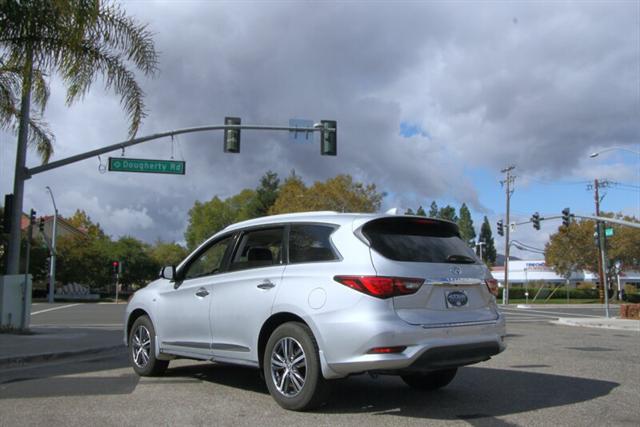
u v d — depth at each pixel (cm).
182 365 924
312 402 576
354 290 554
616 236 5888
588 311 3791
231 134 1867
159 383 766
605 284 3011
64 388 735
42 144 1658
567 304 5166
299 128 1928
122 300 5641
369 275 552
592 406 629
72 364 995
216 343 690
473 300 609
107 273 6788
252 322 639
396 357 533
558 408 618
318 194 5303
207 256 755
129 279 7438
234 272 688
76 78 1358
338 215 620
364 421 557
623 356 1094
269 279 633
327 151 1936
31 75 1323
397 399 655
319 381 570
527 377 821
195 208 9638
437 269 584
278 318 620
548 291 6469
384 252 572
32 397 678
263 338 637
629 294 6381
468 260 627
